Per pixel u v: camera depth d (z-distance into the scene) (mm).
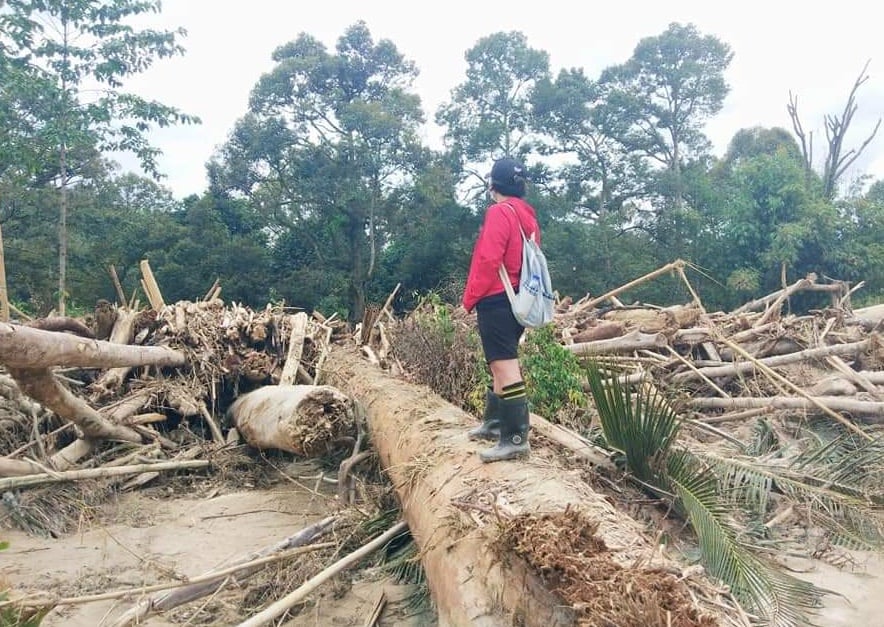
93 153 26453
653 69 36812
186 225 35438
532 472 3934
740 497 5836
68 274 28828
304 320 10055
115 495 6586
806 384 9164
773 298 13250
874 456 6129
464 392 7508
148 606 3812
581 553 2623
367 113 33531
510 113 37031
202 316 9383
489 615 3012
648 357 9820
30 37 18219
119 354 6867
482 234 4129
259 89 36156
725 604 2764
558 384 6797
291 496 6836
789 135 38156
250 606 4418
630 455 5406
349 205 34656
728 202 26672
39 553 5266
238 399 8453
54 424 7383
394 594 4539
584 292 30250
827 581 4805
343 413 6637
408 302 35000
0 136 18609
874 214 24484
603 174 37031
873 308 12469
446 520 3801
